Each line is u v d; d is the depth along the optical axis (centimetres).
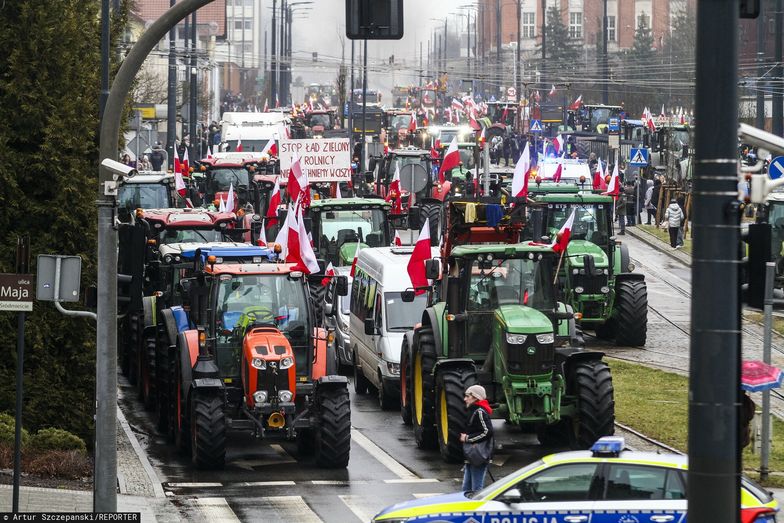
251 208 13112
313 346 6588
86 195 6675
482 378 6681
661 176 17925
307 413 6494
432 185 16675
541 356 6425
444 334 6838
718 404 3206
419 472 6391
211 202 15575
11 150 6538
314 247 11200
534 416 6519
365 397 8731
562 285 10119
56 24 6569
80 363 6681
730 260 3225
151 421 7762
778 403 8088
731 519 3186
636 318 10125
